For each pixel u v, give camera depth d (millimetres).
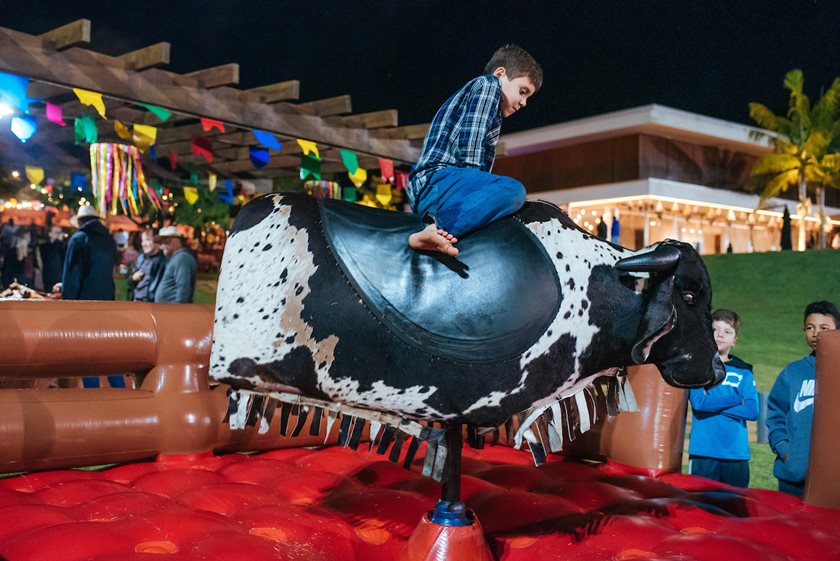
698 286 2672
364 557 2750
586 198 35344
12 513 2795
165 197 11352
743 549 2693
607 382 2910
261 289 2518
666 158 34750
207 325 4141
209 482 3506
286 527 2812
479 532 2557
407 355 2396
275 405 2621
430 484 3574
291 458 4121
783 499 3568
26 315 3727
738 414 4262
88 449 3705
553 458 4445
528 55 2805
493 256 2492
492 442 4730
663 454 4023
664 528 2971
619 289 2619
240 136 8516
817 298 20328
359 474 3752
